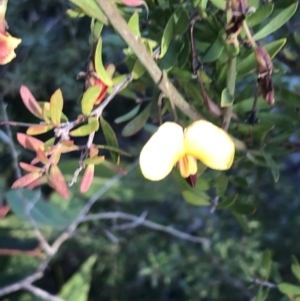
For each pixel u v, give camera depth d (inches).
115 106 9.2
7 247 8.5
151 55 3.5
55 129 3.2
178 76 4.2
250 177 7.9
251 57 3.7
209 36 4.1
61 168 7.9
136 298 9.0
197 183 4.7
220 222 8.4
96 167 8.2
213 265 7.7
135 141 9.8
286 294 4.9
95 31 3.6
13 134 8.3
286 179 8.7
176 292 9.3
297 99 4.6
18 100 8.6
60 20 8.4
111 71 3.7
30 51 8.3
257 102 4.6
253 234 7.9
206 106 4.0
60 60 8.0
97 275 9.0
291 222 8.5
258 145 4.8
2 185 8.2
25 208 7.1
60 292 7.8
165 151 3.2
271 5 3.5
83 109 3.3
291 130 4.8
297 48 5.2
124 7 4.0
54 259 8.7
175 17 3.5
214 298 8.0
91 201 7.3
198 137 3.3
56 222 7.9
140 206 9.1
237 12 3.2
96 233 8.5
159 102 3.7
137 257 8.5
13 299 8.0
